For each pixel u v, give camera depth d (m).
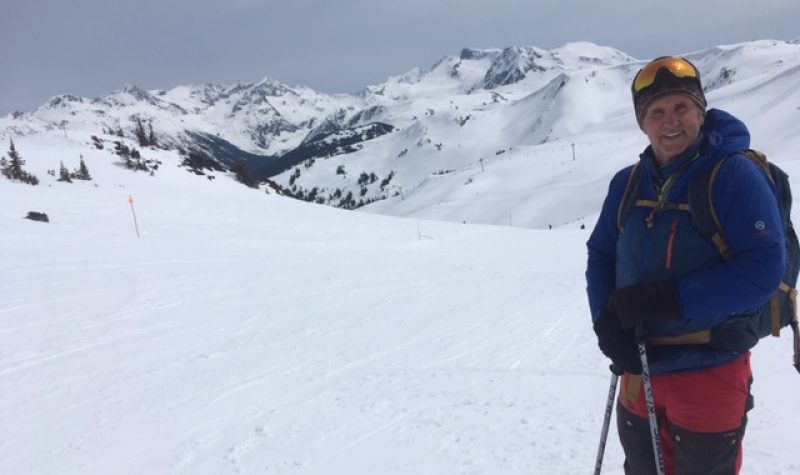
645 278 2.25
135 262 16.73
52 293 12.93
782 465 3.87
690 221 2.16
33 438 6.07
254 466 5.08
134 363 8.59
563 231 32.81
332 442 5.45
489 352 8.80
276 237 26.52
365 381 7.49
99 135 59.31
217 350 9.24
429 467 4.65
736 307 2.02
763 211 2.01
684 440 2.29
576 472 4.23
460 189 167.12
